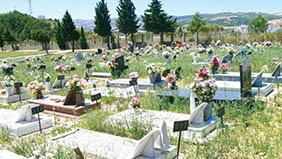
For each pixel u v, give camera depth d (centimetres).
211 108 905
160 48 3266
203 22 5447
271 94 1220
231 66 1750
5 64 2041
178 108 1044
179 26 5534
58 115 1124
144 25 5194
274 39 3766
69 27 5166
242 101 1005
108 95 1307
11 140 888
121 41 5741
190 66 1877
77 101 1120
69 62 2644
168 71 1473
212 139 780
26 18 8850
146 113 980
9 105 1299
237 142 762
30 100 1263
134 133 840
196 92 901
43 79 1764
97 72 1969
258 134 822
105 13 5384
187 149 758
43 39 5016
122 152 721
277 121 912
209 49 2502
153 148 675
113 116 956
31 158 678
